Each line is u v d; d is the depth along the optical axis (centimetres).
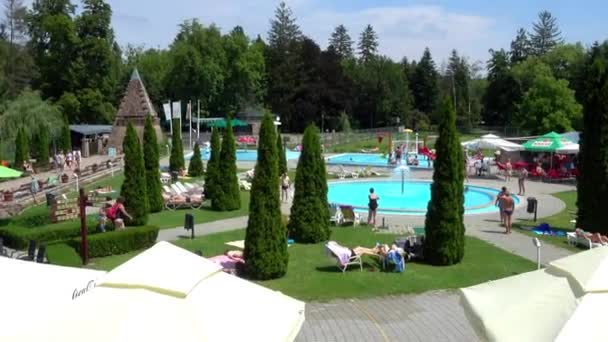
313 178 2214
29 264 845
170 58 10969
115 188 3859
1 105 6762
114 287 642
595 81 2216
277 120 6969
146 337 583
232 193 2991
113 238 2031
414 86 12912
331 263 1916
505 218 2402
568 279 727
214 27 10519
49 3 8206
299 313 724
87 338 580
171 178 4156
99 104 8000
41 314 667
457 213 1881
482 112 11812
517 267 1847
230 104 10775
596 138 2211
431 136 9700
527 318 705
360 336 1270
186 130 10169
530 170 4616
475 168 4744
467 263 1902
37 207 3133
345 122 9631
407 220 2703
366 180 4284
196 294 661
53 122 6222
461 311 1435
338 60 11688
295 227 2233
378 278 1731
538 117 7494
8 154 5853
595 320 648
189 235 2364
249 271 1722
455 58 14238
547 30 12356
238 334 633
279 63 11475
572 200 3300
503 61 11762
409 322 1361
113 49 9475
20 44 8025
